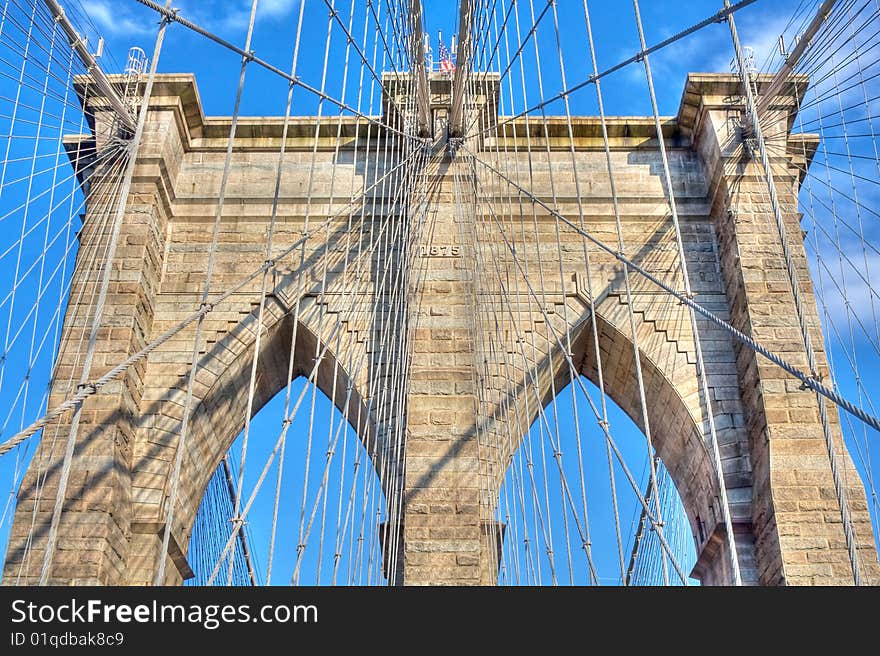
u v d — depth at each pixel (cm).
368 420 2791
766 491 2583
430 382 2739
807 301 2816
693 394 2827
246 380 3003
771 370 2698
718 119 3072
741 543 2644
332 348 2903
